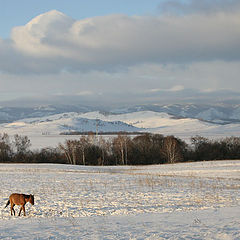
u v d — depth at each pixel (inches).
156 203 756.0
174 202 766.5
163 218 560.7
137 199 816.3
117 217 594.2
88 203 766.5
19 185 1160.2
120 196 869.2
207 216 562.3
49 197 868.0
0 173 1795.0
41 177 1513.3
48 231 464.4
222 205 717.9
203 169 2059.5
